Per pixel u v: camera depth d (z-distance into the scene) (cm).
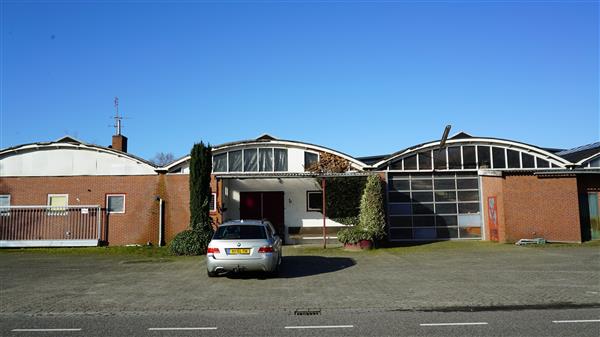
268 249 1232
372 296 1016
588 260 1512
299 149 2408
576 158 2569
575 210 2033
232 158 2398
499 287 1090
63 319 838
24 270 1471
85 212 2281
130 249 2041
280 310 898
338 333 722
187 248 1842
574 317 812
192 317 846
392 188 2336
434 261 1572
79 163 2411
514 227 2038
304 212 2386
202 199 1934
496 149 2408
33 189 2323
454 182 2347
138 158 2411
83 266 1558
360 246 1964
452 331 727
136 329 762
